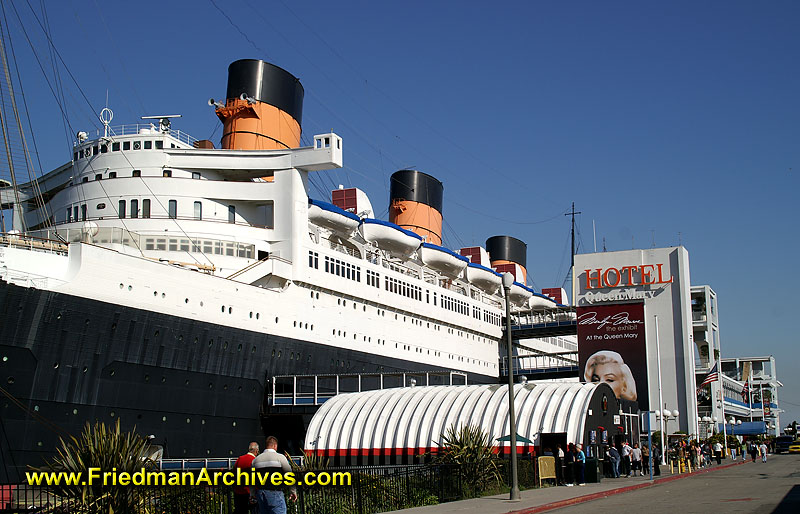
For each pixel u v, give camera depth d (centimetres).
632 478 3916
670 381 8062
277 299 4888
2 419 3170
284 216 5019
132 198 4703
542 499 2652
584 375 8162
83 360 3503
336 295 5556
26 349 3253
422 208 7769
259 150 4994
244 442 4503
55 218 4988
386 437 4075
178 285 4153
